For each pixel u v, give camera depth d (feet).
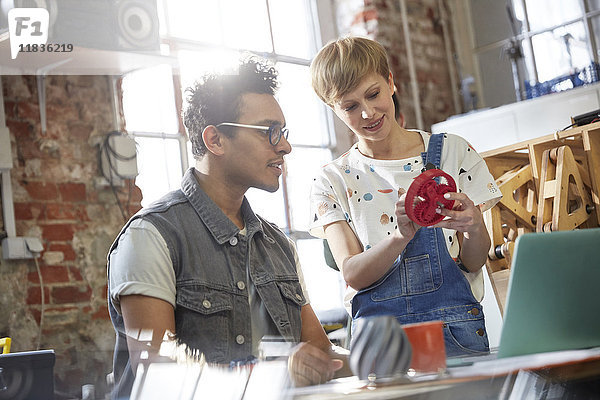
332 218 5.55
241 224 4.93
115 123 11.57
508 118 12.66
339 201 5.58
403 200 4.50
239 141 4.71
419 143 5.60
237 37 13.88
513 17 15.87
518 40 15.79
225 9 13.76
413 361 2.97
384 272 5.07
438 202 4.48
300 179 14.32
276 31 14.64
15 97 10.61
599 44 14.65
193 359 3.78
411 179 5.42
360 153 5.69
